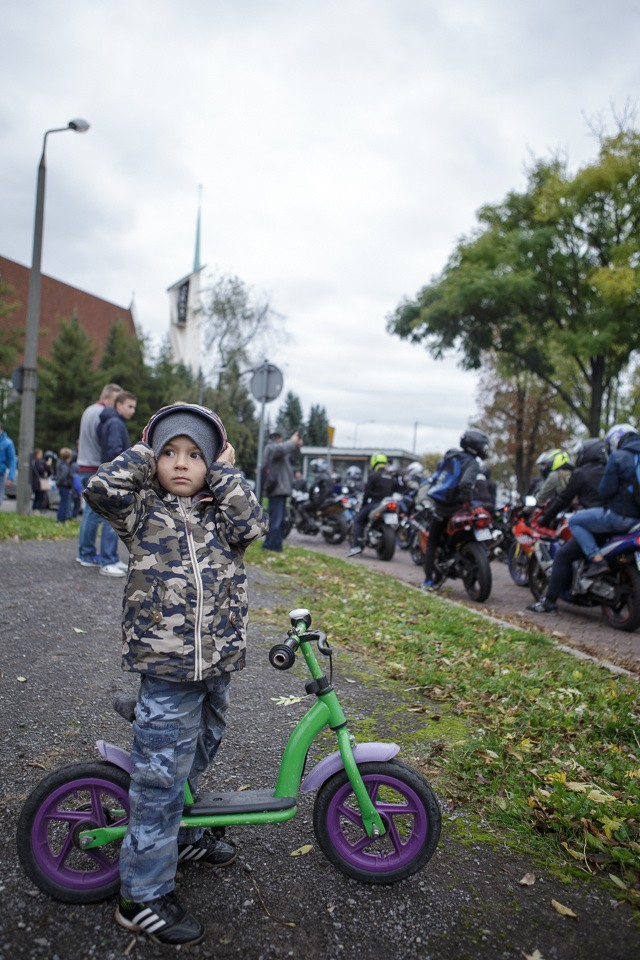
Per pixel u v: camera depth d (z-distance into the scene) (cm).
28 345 1419
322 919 237
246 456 4112
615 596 705
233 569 237
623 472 686
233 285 3675
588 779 337
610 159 2169
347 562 1079
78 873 242
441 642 584
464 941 230
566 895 255
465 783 330
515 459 3781
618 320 2231
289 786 251
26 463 1425
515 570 1012
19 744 344
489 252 2402
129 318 6788
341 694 449
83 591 662
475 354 2595
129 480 224
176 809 228
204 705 246
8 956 212
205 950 220
